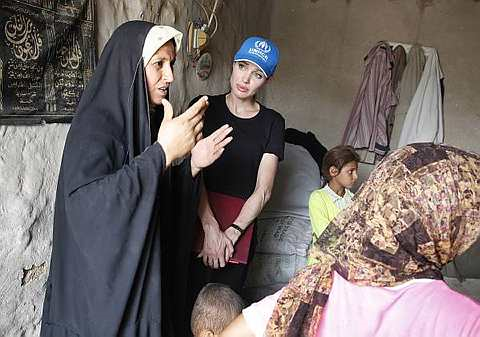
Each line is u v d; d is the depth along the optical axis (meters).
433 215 0.69
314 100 4.15
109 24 1.73
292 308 0.81
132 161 1.11
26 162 1.35
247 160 1.82
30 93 1.32
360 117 3.91
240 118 1.84
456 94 3.96
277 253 2.96
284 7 4.11
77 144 1.13
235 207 1.79
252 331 0.88
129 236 1.09
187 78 2.55
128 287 1.11
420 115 3.85
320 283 0.80
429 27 3.92
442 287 0.70
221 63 3.09
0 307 1.30
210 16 2.79
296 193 3.23
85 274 1.13
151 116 1.37
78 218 1.09
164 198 1.37
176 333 1.53
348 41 4.05
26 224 1.37
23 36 1.28
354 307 0.75
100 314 1.12
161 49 1.23
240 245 1.76
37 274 1.43
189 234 1.49
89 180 1.08
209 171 1.81
